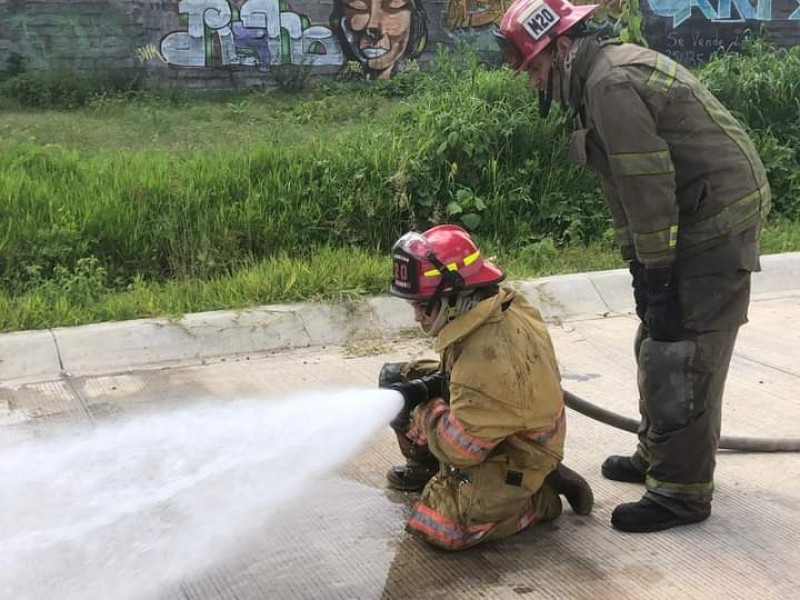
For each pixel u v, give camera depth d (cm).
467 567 295
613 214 324
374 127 825
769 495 346
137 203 653
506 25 297
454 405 281
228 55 1477
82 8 1382
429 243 279
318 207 681
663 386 302
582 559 299
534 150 764
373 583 286
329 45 1536
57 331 506
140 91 1370
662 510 316
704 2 1709
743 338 558
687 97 286
